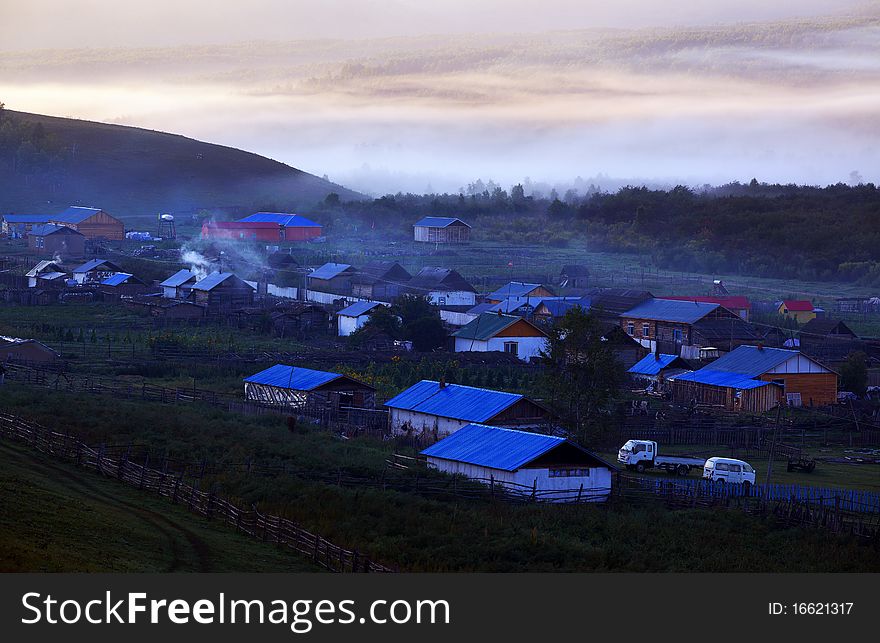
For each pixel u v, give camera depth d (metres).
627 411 67.19
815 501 44.38
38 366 71.44
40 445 45.25
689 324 95.56
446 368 78.00
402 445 55.06
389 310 97.56
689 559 36.12
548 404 57.56
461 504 42.00
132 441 48.47
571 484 44.91
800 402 76.06
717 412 71.06
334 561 32.53
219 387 70.44
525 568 33.53
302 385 64.50
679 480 49.09
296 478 43.62
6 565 26.88
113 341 88.75
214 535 35.25
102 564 29.05
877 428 65.69
